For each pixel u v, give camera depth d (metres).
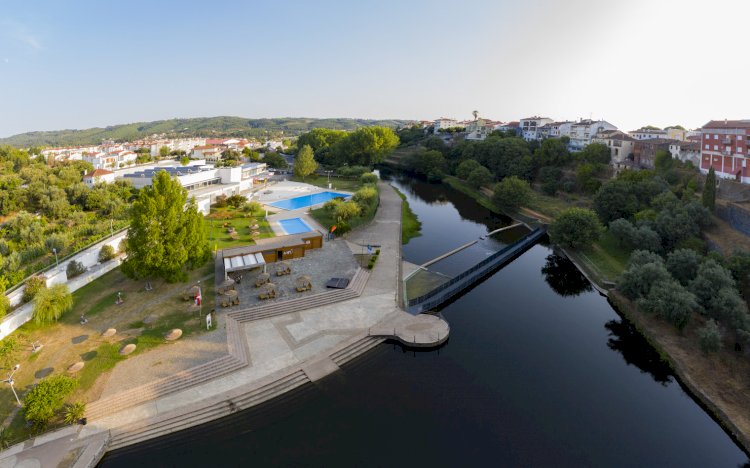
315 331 43.25
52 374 34.91
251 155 177.25
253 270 56.88
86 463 26.91
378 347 42.44
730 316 42.53
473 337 46.59
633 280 51.66
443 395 36.19
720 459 30.94
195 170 120.25
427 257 71.69
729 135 79.00
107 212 85.00
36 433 29.22
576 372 41.09
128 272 47.47
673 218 67.81
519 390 37.62
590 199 103.69
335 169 158.25
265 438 30.47
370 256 65.31
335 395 35.22
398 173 178.00
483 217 105.00
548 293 60.56
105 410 31.38
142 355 37.75
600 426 33.69
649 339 46.47
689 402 37.47
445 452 29.88
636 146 116.12
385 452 29.61
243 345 40.12
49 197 85.44
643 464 29.98
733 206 66.44
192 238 49.56
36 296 41.56
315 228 80.12
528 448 30.78
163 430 30.34
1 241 62.84
